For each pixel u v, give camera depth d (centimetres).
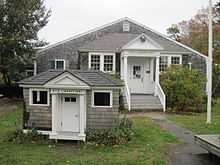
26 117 1426
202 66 2836
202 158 1073
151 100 2411
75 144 1298
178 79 2377
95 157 1074
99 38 2792
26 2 2781
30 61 2750
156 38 2916
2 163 996
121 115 2089
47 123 1405
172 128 1647
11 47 2700
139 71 2675
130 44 2469
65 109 1395
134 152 1139
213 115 2191
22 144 1279
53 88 1350
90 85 1338
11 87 3189
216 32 4291
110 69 2653
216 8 4241
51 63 2805
